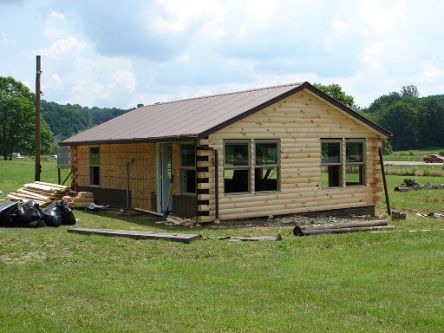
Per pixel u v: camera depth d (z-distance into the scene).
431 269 10.04
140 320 7.01
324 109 19.31
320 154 19.27
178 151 17.95
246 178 17.64
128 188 20.95
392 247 12.39
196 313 7.28
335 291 8.50
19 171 52.28
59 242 12.95
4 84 103.19
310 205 19.03
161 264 10.48
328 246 12.65
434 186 32.69
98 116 194.88
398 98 160.00
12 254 11.58
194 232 15.11
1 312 7.29
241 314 7.25
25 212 15.65
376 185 20.73
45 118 172.88
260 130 17.72
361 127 20.33
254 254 11.56
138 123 21.88
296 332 6.55
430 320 6.98
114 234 13.95
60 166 27.92
